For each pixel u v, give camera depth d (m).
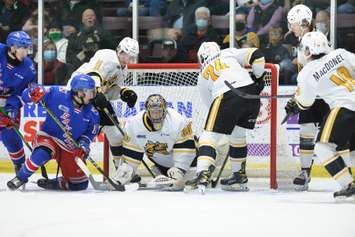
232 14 19.56
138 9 20.06
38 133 14.68
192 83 17.34
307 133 15.34
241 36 19.66
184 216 11.06
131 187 15.64
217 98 14.44
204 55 15.03
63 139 14.55
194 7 19.81
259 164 17.69
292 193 14.75
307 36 13.02
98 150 18.81
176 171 14.85
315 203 12.78
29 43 14.95
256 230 9.77
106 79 15.17
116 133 15.62
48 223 10.38
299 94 13.07
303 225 10.19
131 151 15.09
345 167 12.70
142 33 20.17
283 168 16.41
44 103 14.27
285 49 19.45
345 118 12.59
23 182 14.60
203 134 14.36
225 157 16.25
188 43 19.95
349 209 11.89
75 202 12.69
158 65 16.75
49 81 20.44
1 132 15.66
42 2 20.20
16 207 12.03
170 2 19.92
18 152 15.84
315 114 15.27
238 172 15.24
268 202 12.95
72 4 20.20
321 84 12.85
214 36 19.81
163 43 20.06
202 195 14.02
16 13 20.56
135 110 17.41
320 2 19.20
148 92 17.42
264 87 16.56
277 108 16.02
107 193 14.27
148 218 10.84
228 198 13.55
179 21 19.94
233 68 14.67
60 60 20.36
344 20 19.12
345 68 12.90
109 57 15.08
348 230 9.74
